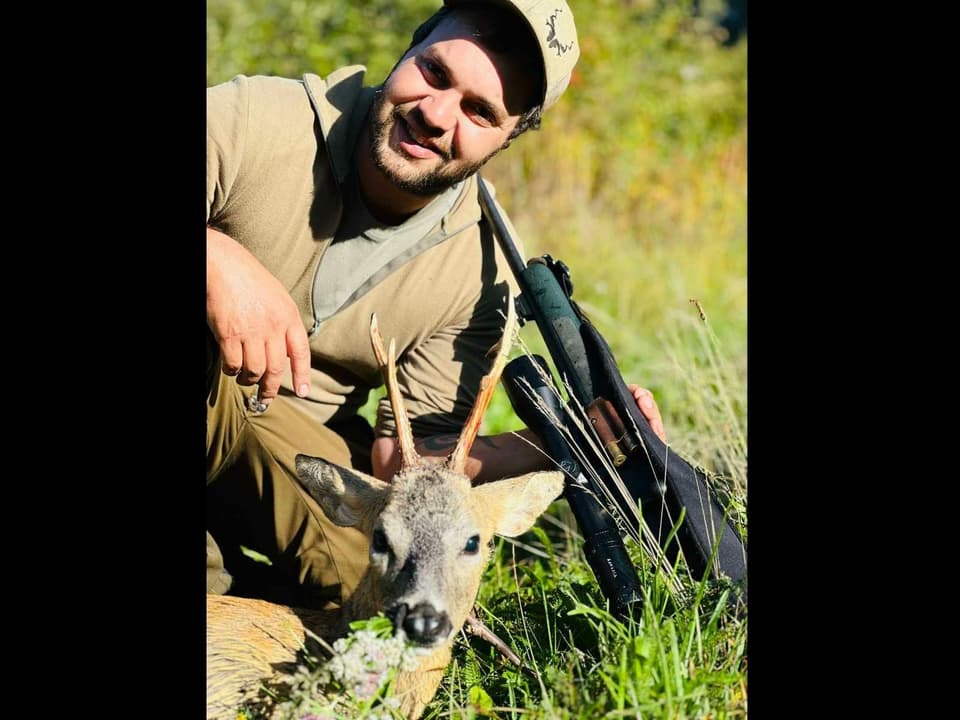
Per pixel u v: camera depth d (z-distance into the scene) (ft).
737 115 40.98
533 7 13.02
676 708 10.70
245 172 13.60
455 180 13.50
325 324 14.25
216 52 35.58
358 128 13.91
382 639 11.16
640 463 13.38
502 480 13.00
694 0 48.01
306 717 11.27
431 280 14.33
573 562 15.79
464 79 13.03
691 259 32.63
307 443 14.35
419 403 14.71
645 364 23.98
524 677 12.46
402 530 11.78
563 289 14.34
